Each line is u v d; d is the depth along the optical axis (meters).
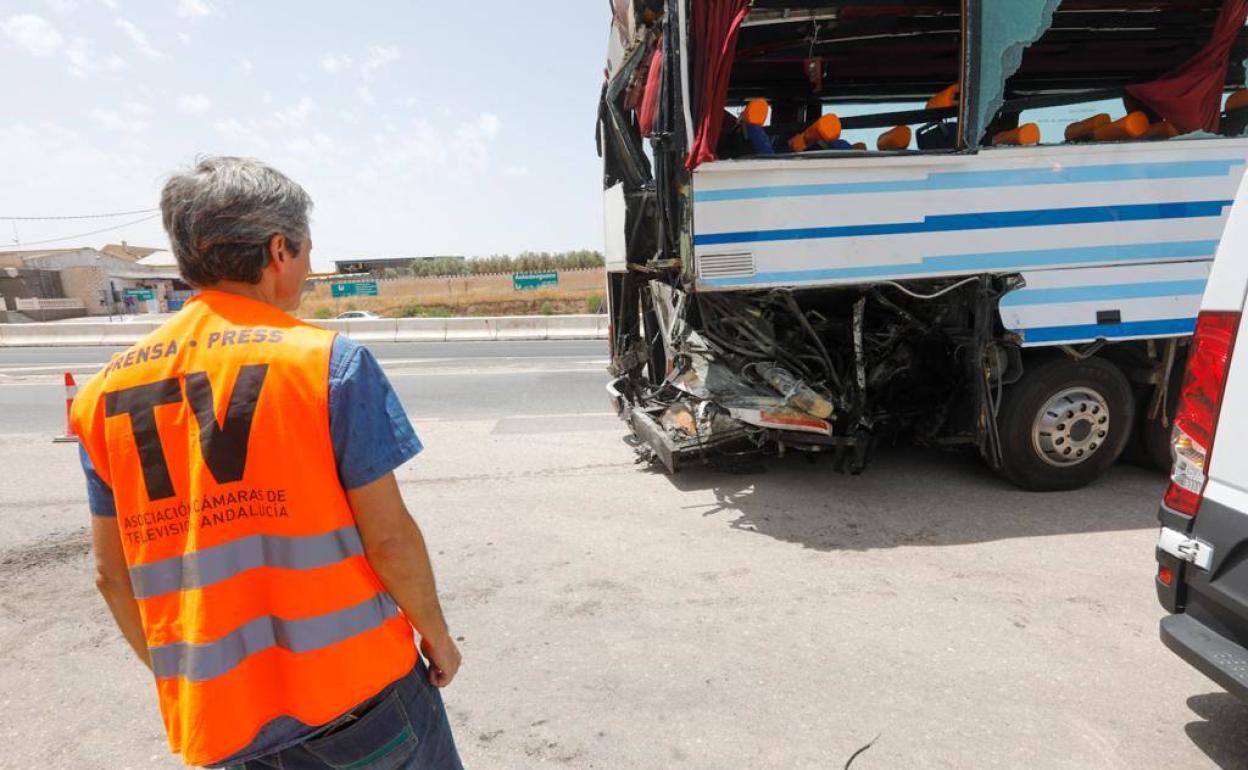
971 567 3.96
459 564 4.19
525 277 36.53
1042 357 5.01
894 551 4.20
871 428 5.56
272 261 1.44
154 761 2.62
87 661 3.29
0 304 39.62
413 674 1.57
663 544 4.40
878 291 5.15
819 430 5.08
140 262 57.06
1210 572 2.36
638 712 2.79
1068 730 2.62
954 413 5.33
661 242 4.85
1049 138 5.90
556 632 3.40
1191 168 4.86
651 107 5.08
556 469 6.06
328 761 1.46
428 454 6.64
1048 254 4.75
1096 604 3.52
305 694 1.36
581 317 20.69
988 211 4.65
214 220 1.35
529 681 3.01
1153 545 4.20
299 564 1.33
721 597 3.69
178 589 1.34
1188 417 2.44
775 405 4.96
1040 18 4.48
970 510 4.82
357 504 1.38
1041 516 4.68
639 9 4.98
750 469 5.82
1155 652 3.11
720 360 5.27
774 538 4.44
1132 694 2.82
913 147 5.91
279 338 1.35
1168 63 6.43
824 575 3.91
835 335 5.61
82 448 1.41
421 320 20.67
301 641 1.35
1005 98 6.80
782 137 5.70
